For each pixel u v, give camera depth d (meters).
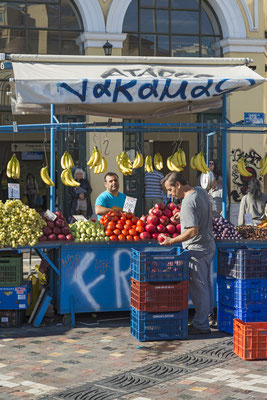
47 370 5.94
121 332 7.48
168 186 7.30
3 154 18.52
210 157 15.73
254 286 7.14
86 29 14.77
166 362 6.20
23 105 9.20
